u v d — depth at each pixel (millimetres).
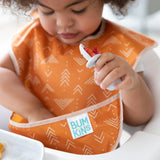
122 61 550
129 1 817
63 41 787
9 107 739
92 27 664
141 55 716
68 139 668
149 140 557
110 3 771
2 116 820
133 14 1941
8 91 734
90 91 720
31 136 680
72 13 618
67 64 758
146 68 775
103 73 533
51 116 723
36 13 844
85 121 674
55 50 789
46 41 812
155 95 718
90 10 631
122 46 741
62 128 667
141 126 727
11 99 731
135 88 622
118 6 792
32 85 798
